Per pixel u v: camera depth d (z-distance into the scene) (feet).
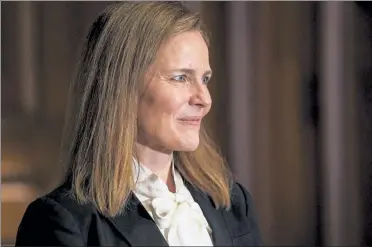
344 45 13.60
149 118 7.14
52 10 13.33
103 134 7.25
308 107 13.85
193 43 7.22
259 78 13.87
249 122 13.89
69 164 7.76
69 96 8.19
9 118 13.24
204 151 8.56
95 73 7.46
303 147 13.87
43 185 13.39
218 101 13.82
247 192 8.96
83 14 13.47
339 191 13.70
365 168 13.71
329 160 13.73
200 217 7.50
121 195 7.09
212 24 13.64
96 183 7.18
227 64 13.80
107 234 6.87
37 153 13.39
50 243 6.72
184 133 7.16
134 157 7.46
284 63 13.85
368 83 13.61
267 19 13.79
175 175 8.05
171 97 7.01
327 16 13.57
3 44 13.11
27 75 13.29
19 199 13.24
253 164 13.89
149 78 7.10
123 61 7.16
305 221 13.92
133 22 7.23
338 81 13.64
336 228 13.76
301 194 13.89
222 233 7.73
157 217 7.17
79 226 6.83
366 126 13.66
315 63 13.76
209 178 8.36
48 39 13.39
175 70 7.05
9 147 13.26
